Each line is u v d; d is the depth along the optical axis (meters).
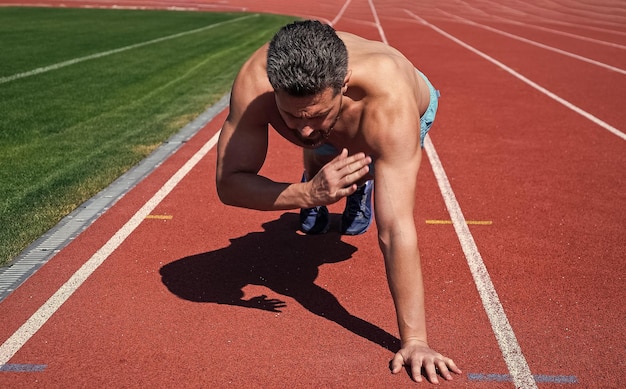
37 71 12.01
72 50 14.61
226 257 4.62
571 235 5.07
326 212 4.91
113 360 3.41
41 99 9.78
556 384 3.24
